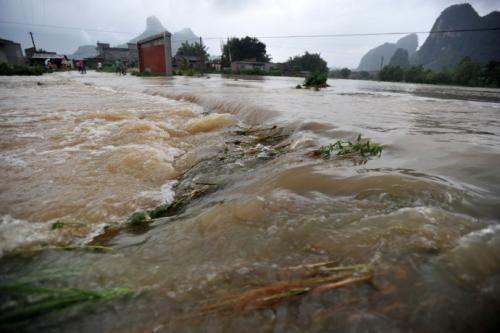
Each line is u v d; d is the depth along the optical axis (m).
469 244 1.41
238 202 2.05
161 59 25.84
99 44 67.62
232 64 54.47
